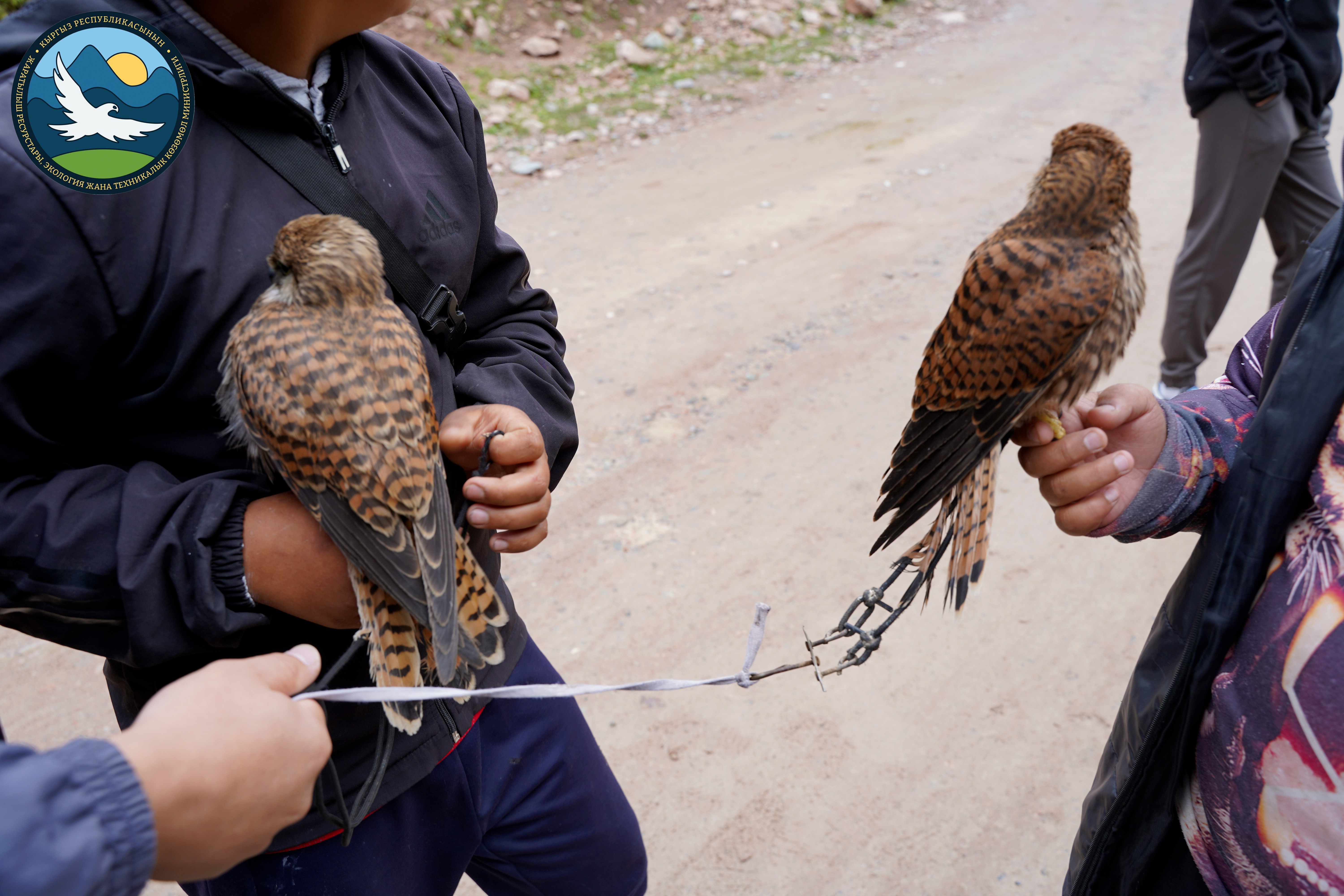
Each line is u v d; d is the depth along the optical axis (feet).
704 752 11.07
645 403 17.42
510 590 13.37
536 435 5.17
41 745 11.00
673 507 14.97
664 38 36.24
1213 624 4.78
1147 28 39.96
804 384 17.97
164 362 4.74
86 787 2.94
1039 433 5.28
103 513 4.42
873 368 18.38
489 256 6.48
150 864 3.04
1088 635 12.62
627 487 15.40
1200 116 16.11
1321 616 4.32
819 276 21.76
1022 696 11.75
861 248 23.03
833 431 16.70
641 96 32.40
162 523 4.48
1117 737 5.86
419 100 5.91
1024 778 10.77
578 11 35.78
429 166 5.85
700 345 19.19
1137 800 5.35
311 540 4.68
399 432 4.61
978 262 5.13
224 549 4.62
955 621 12.81
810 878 9.80
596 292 21.22
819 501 15.07
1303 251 17.21
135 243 4.45
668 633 12.69
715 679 4.80
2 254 4.21
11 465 4.49
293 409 4.45
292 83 5.11
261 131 4.94
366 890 5.69
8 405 4.33
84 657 12.30
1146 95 32.71
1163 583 13.46
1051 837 10.16
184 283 4.59
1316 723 4.30
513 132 29.19
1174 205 24.47
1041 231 5.15
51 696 11.69
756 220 24.64
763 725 11.39
